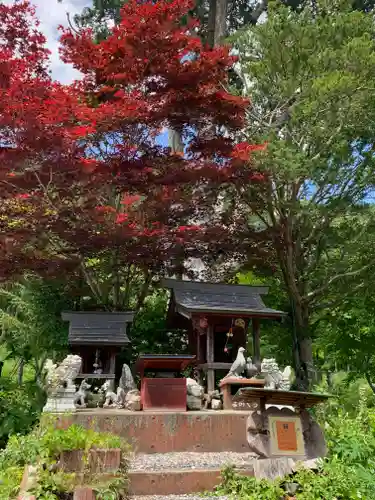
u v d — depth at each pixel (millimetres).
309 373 13438
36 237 11648
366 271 13406
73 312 10477
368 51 11477
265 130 13930
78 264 11969
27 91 10758
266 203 13727
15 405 10852
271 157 11836
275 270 14727
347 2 13867
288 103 13734
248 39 13586
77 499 5555
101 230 11391
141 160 11789
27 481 5992
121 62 11898
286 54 12422
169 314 12344
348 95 11648
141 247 11414
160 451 8234
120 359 12336
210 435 8477
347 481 6234
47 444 6105
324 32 12523
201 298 11000
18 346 13344
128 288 13117
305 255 14586
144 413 8391
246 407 9328
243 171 12328
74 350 10773
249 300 11273
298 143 13312
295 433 6973
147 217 12023
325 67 11992
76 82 12805
